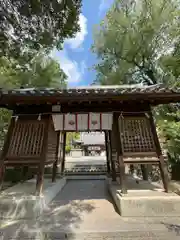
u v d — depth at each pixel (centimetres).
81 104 483
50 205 456
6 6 362
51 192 502
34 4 379
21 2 367
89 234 299
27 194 431
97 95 394
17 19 392
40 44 483
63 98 403
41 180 424
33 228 322
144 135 454
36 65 948
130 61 1132
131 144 447
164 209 371
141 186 520
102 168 1070
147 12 1006
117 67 1202
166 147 624
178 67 841
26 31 423
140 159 434
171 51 954
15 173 770
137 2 1041
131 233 300
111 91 388
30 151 447
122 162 430
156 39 1006
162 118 730
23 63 741
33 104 468
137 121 468
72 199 515
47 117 479
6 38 412
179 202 372
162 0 954
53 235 299
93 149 2234
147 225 327
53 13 425
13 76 830
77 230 311
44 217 376
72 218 367
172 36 936
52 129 514
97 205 456
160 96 400
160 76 1023
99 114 489
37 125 472
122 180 421
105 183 784
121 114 474
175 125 512
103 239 287
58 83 1041
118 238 288
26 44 460
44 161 437
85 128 503
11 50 469
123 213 371
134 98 410
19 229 320
